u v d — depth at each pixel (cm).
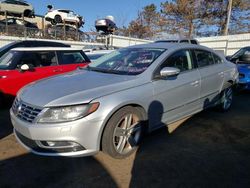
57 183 279
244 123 482
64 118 284
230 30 3428
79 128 286
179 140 397
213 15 3466
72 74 393
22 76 560
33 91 325
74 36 2358
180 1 3447
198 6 3459
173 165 320
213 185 279
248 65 765
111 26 2444
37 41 773
